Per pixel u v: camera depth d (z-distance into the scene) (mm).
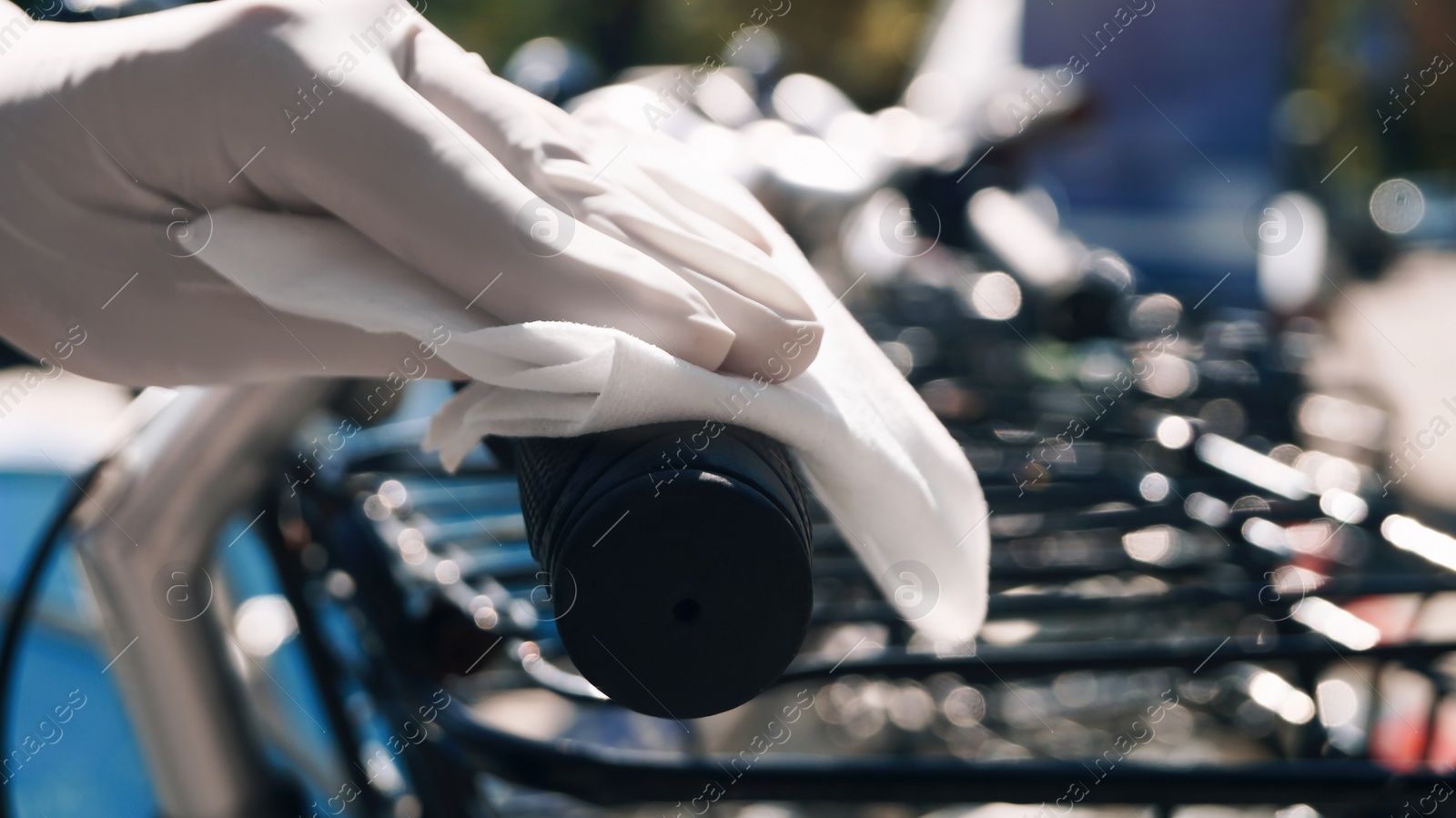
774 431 398
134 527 618
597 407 357
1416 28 5711
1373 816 633
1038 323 1345
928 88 2209
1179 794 457
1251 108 3205
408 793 726
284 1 429
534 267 396
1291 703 830
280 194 437
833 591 1120
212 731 654
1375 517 774
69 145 442
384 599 576
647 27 6340
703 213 499
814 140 1259
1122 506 1028
